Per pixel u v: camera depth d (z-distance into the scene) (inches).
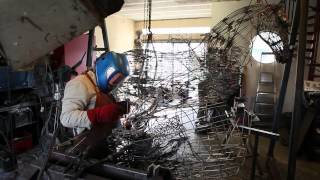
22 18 27.9
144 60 66.2
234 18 79.6
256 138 91.0
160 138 61.3
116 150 56.2
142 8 231.3
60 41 30.7
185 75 65.3
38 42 29.6
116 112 49.5
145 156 56.9
